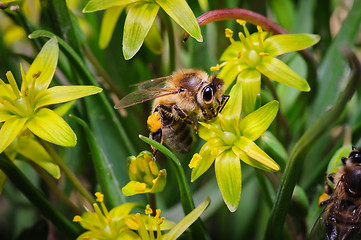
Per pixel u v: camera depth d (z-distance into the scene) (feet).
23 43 0.79
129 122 0.73
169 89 0.67
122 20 0.73
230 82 0.66
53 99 0.64
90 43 0.74
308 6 0.76
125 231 0.65
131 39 0.65
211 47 0.75
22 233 0.72
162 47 0.71
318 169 0.71
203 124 0.65
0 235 0.77
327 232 0.65
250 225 0.75
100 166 0.67
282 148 0.65
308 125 0.74
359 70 0.60
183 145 0.68
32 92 0.64
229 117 0.65
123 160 0.70
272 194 0.67
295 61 0.75
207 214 0.72
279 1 0.76
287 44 0.67
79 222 0.67
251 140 0.64
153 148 0.67
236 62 0.66
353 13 0.74
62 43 0.65
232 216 0.75
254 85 0.66
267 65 0.66
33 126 0.63
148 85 0.68
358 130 0.72
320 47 0.77
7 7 0.66
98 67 0.72
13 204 0.75
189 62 0.74
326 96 0.74
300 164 0.63
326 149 0.75
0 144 0.63
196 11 0.71
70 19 0.68
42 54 0.65
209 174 0.73
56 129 0.63
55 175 0.67
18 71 0.74
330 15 0.77
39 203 0.66
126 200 0.68
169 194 0.73
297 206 0.66
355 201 0.65
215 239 0.76
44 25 0.71
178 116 0.67
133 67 0.75
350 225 0.65
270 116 0.64
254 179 0.74
